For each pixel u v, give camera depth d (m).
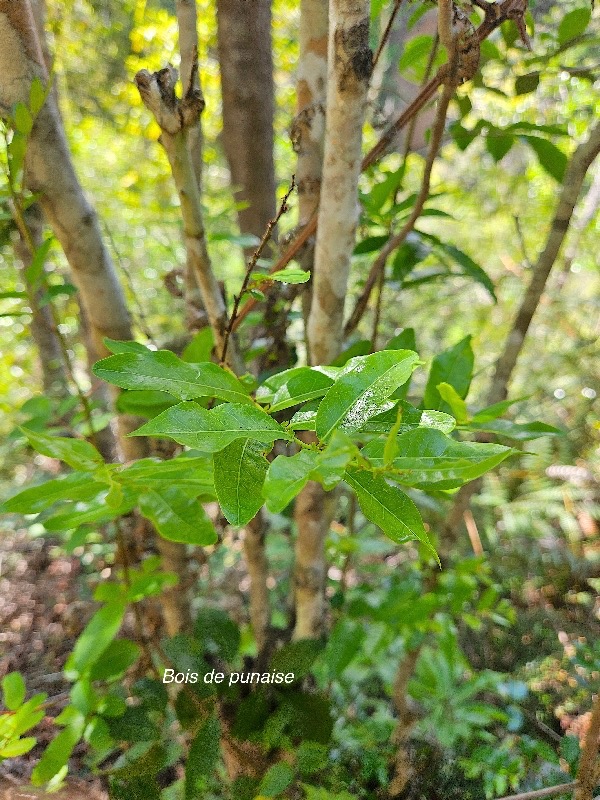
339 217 0.51
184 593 0.84
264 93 0.77
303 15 0.57
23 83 0.56
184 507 0.49
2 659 1.03
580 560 1.26
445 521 0.81
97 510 0.51
